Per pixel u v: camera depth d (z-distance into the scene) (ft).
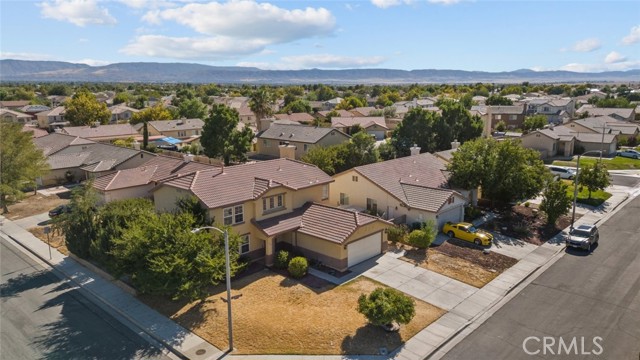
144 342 73.61
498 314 79.87
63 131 255.91
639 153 233.96
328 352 68.69
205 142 208.23
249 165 115.65
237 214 101.19
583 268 99.30
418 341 71.41
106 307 85.92
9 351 71.67
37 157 147.54
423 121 217.77
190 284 76.43
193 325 77.10
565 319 77.87
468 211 133.49
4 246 121.60
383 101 549.95
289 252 106.22
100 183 143.13
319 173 122.83
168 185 104.63
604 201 154.30
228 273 67.31
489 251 109.50
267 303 84.07
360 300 74.08
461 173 134.72
